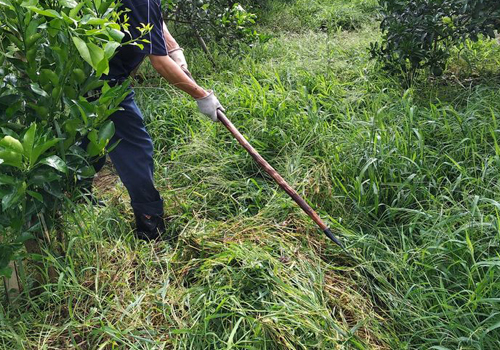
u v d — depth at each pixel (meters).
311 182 3.72
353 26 8.16
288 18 8.49
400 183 3.54
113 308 2.70
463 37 4.70
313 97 4.73
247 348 2.46
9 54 2.52
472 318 2.66
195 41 6.86
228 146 4.35
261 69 5.79
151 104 4.95
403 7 4.98
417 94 4.92
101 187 4.18
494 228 2.98
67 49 2.40
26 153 2.22
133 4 2.95
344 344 2.52
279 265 2.90
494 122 3.79
